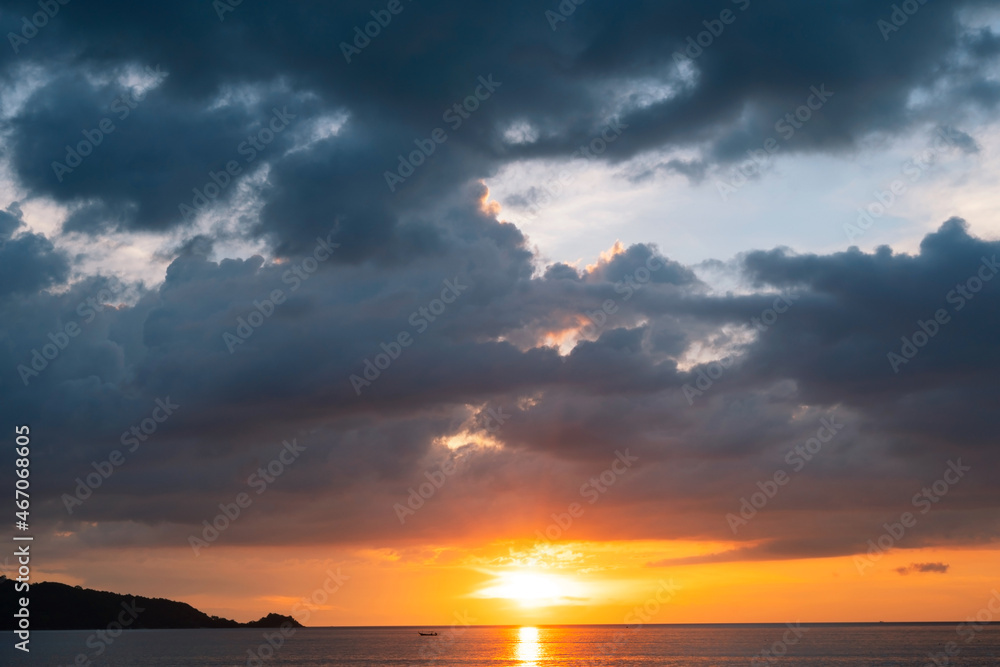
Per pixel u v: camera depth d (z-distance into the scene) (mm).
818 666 172875
